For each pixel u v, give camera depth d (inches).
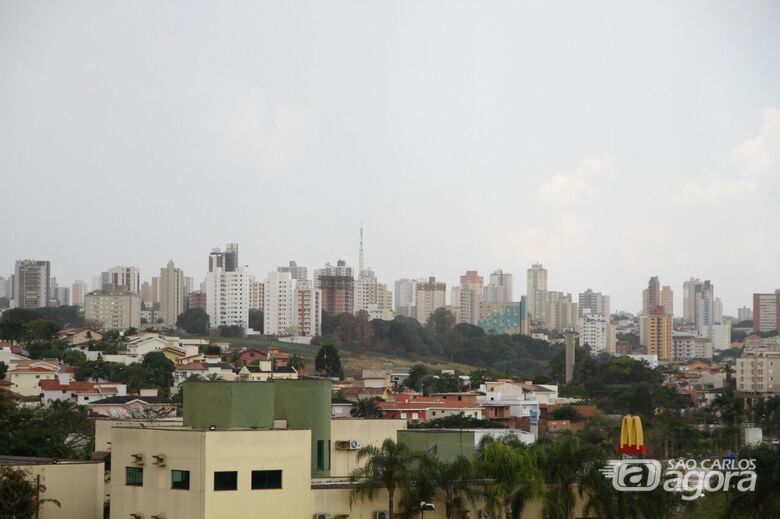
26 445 5590.6
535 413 7391.7
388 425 4242.1
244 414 3757.4
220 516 3523.6
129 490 3659.0
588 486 3846.0
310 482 3654.0
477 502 3740.2
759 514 4109.3
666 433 7839.6
